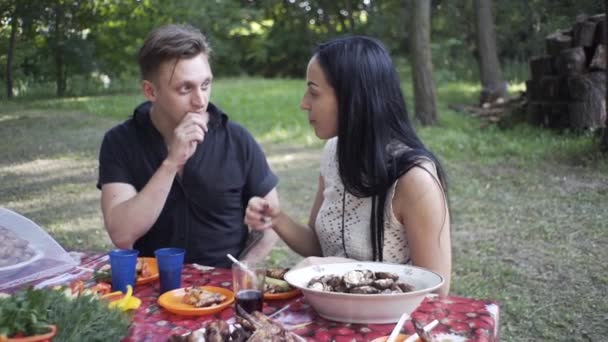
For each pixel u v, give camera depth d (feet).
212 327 4.25
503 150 23.79
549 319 10.53
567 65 24.61
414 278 5.21
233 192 7.93
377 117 6.05
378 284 4.95
